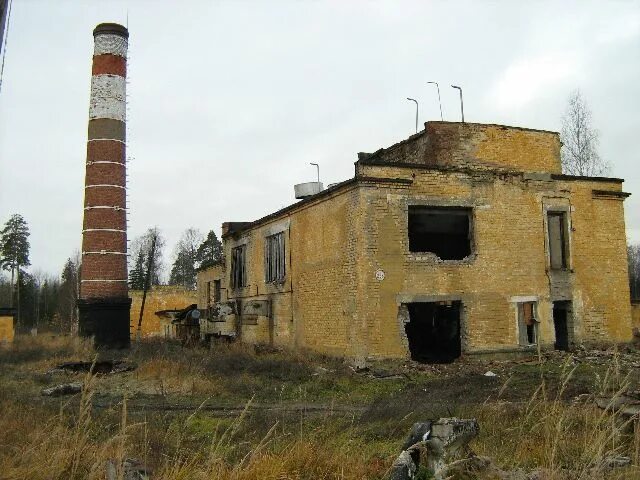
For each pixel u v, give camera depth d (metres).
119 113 30.94
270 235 24.59
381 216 17.84
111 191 30.11
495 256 19.11
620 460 6.01
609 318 20.67
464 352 18.30
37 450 6.58
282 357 19.42
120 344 29.14
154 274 95.69
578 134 34.19
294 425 8.83
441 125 20.78
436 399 10.62
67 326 55.03
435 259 18.28
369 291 17.42
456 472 5.79
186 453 7.08
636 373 13.84
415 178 18.34
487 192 19.28
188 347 29.23
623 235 21.38
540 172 20.61
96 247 29.53
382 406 9.80
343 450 6.80
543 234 19.95
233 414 10.91
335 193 19.14
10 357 22.69
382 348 17.28
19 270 67.25
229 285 29.72
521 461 6.36
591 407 7.27
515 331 18.98
